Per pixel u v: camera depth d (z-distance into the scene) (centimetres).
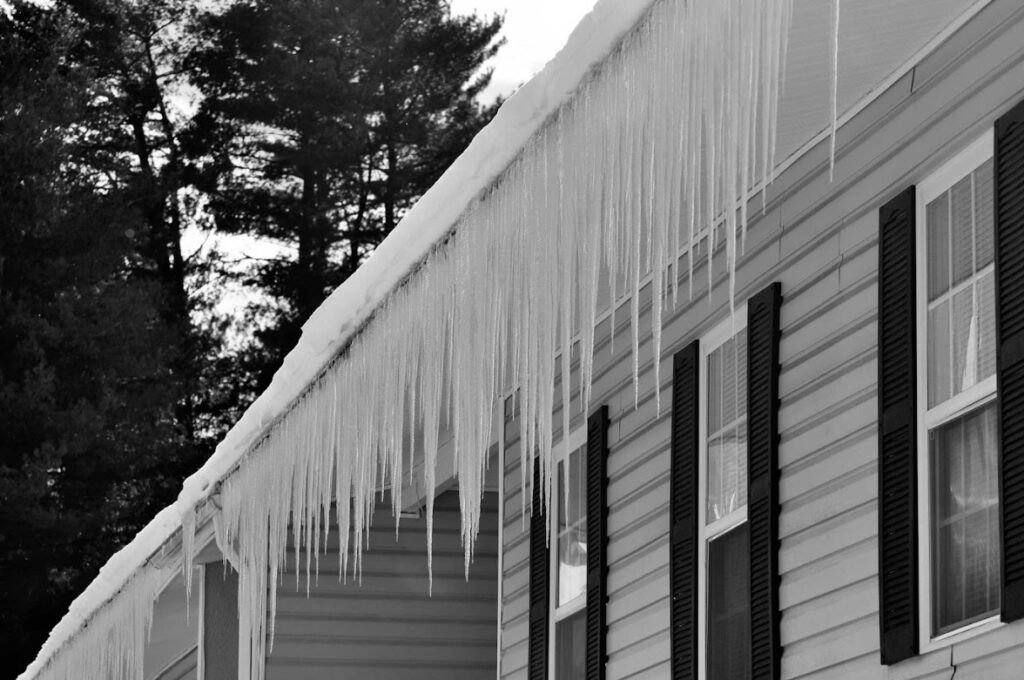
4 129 3675
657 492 1029
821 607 808
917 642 722
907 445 743
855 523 788
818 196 850
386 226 4244
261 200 4194
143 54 4384
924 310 752
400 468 873
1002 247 685
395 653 1554
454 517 1598
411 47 4341
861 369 798
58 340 3512
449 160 4297
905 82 773
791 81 772
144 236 3984
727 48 577
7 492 3209
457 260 786
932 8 711
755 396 885
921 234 758
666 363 1026
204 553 1552
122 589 1389
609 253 663
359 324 889
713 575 937
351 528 1570
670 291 1016
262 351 4028
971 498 708
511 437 1329
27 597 3288
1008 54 698
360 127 4184
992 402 700
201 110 4300
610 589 1081
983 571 694
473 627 1573
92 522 3409
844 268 823
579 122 667
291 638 1541
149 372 3666
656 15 609
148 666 2072
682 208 910
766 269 899
